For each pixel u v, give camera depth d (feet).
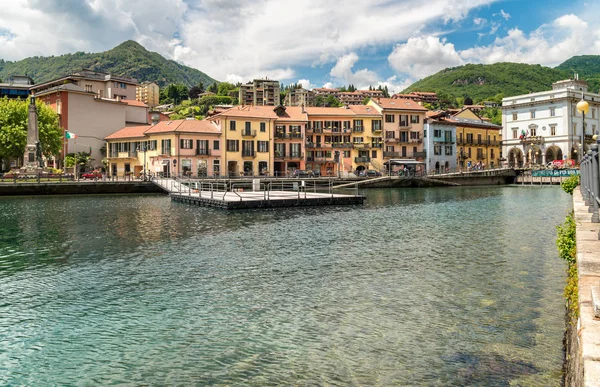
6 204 146.61
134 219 105.40
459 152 332.60
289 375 26.96
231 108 289.74
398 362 28.07
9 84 388.57
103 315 38.32
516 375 25.80
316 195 158.92
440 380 25.67
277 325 35.04
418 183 267.59
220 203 130.52
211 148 266.57
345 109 314.35
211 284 47.37
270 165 283.59
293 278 49.26
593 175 45.09
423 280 47.19
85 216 111.65
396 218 105.50
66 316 38.32
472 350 29.32
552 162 294.46
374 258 59.11
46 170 214.48
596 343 14.35
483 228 85.61
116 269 54.60
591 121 325.42
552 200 156.04
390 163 297.12
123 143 284.41
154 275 51.47
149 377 27.45
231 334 33.53
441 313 36.65
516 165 311.68
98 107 297.53
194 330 34.50
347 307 38.93
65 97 282.97
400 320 35.32
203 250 66.23
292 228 89.20
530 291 41.96
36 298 43.39
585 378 12.27
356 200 145.69
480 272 49.85
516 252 60.75
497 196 180.75
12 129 223.10
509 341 30.50
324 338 32.22
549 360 27.48
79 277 50.98
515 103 334.65
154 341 32.68
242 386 25.94
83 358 30.27
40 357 30.58
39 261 59.41
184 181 208.13
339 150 303.27
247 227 90.99
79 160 269.85
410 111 313.73
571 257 34.76
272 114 287.69
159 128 266.98
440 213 115.75
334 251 64.54
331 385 25.64
